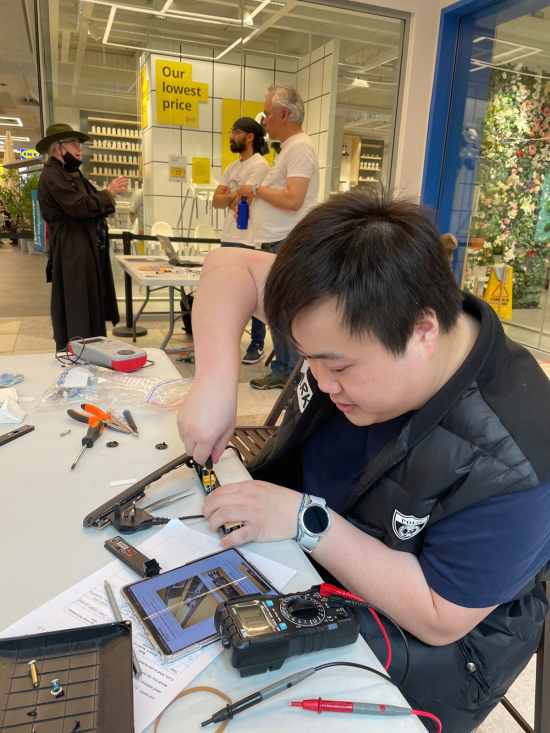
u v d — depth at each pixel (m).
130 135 4.18
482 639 0.66
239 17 4.02
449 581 0.57
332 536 0.63
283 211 2.86
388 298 0.48
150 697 0.43
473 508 0.56
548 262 3.69
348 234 0.49
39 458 0.82
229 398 0.74
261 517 0.64
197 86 4.17
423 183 4.16
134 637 0.48
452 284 0.54
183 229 4.50
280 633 0.45
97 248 3.13
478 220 4.16
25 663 0.42
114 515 0.65
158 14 3.90
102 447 0.86
